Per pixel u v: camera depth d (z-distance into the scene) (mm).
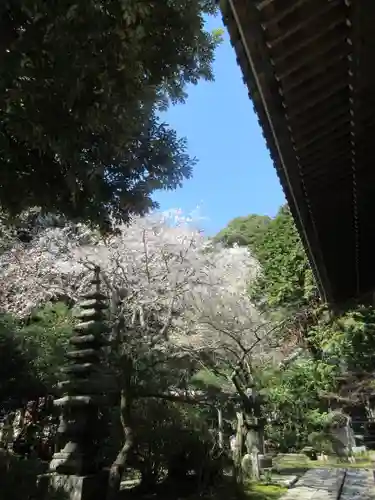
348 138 3639
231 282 14719
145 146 5664
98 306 10250
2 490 7488
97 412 9703
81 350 9906
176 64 5125
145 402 10641
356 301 7492
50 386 11055
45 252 13227
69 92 4016
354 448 19844
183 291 11781
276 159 4051
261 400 12844
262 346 14484
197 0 4816
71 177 4645
